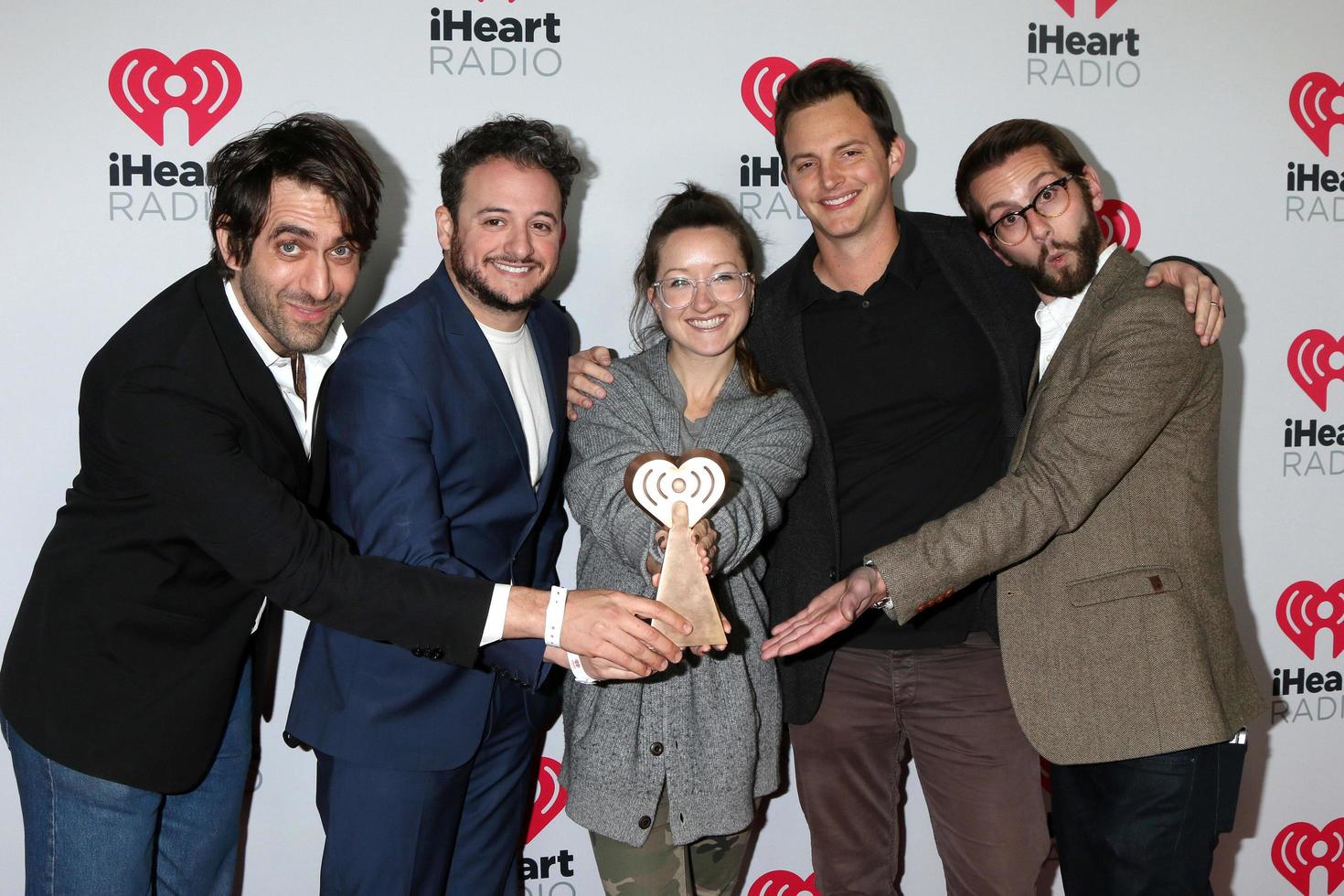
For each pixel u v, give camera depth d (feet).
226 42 6.16
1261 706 5.25
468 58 6.41
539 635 4.46
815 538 5.80
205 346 4.48
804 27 6.75
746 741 5.14
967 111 6.97
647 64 6.61
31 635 4.76
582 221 6.63
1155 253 7.25
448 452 5.01
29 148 6.01
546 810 7.00
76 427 6.19
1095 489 4.91
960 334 5.78
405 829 5.01
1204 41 7.20
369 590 4.41
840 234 5.71
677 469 4.51
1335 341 7.50
